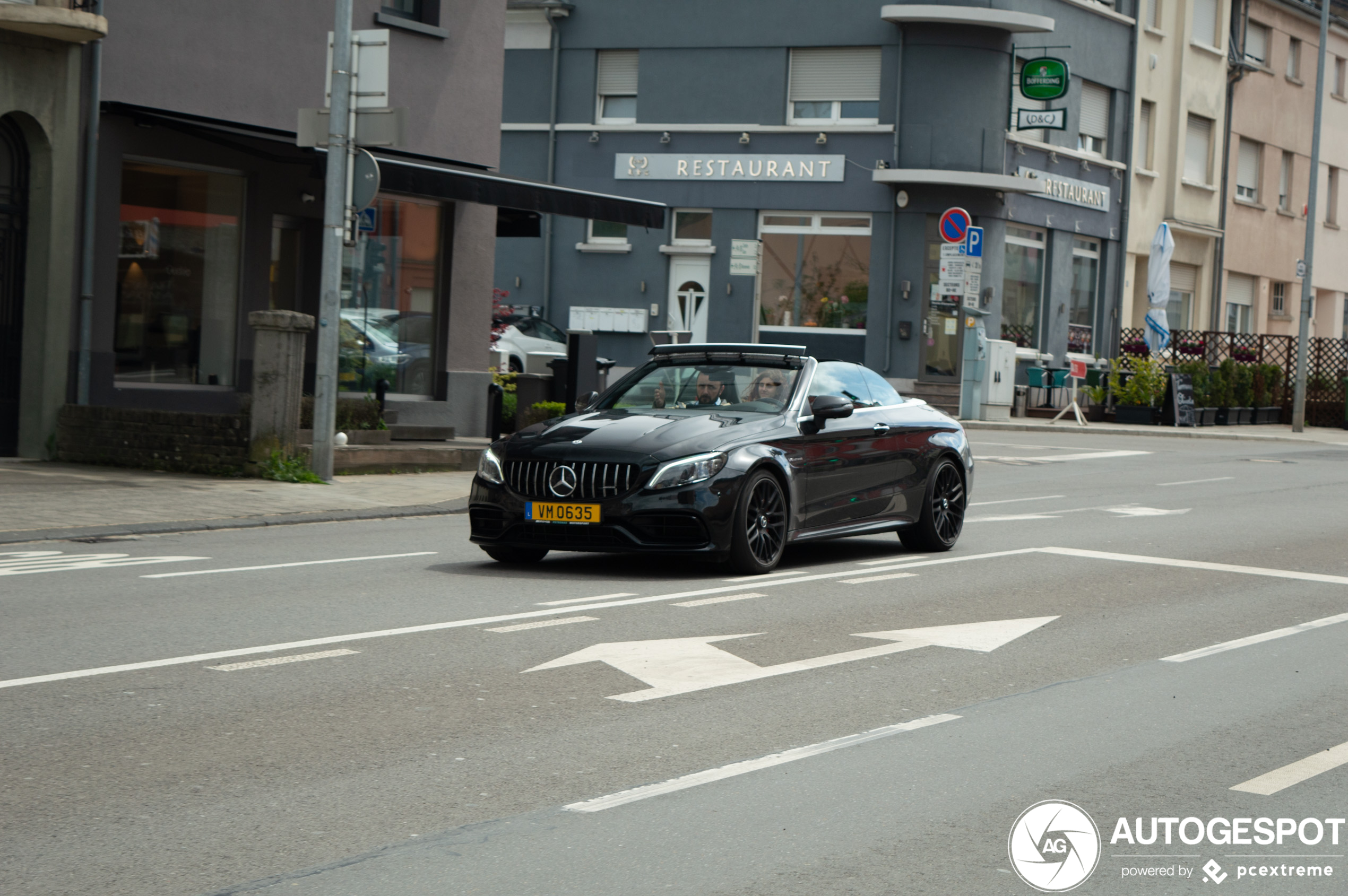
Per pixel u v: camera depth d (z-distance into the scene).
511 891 4.43
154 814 5.08
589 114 34.97
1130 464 23.06
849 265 33.38
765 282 33.91
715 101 34.06
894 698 7.04
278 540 12.38
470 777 5.58
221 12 18.42
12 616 8.59
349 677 7.15
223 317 18.95
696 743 6.13
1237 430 34.06
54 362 17.03
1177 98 40.00
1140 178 38.91
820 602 9.67
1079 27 36.16
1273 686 7.52
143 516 13.14
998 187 32.66
